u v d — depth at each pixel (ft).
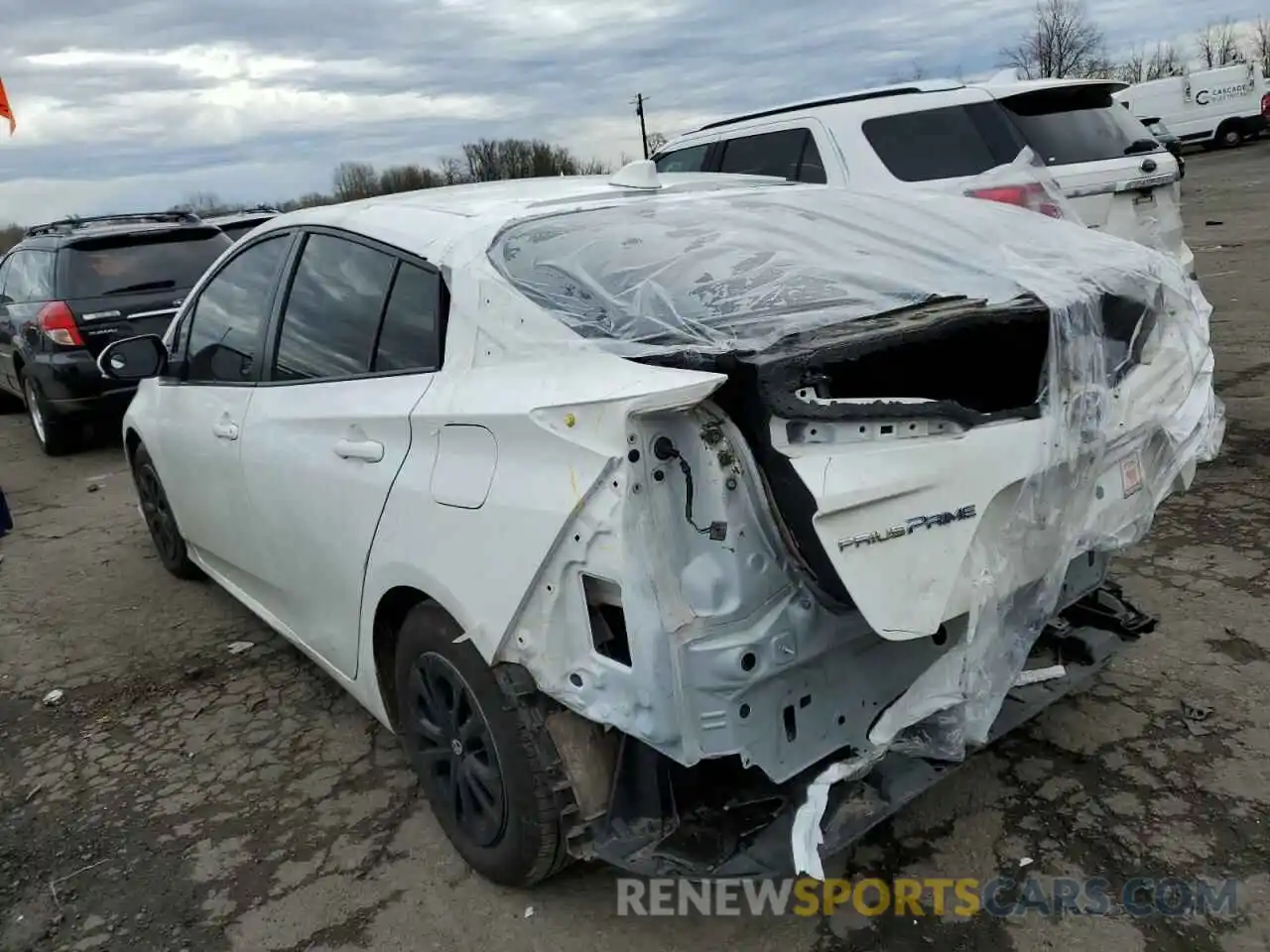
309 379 10.41
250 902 8.94
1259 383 20.83
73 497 23.30
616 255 8.61
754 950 7.79
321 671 13.29
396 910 8.62
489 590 7.49
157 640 14.75
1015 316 7.23
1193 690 10.53
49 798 10.90
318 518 9.77
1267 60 220.23
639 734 6.64
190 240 27.63
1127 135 21.58
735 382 6.52
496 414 7.46
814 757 7.02
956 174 20.08
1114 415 8.01
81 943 8.65
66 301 25.41
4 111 34.42
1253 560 13.25
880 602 6.39
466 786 8.49
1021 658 7.37
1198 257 38.63
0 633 15.52
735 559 6.49
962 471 6.75
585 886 8.65
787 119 22.52
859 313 7.14
